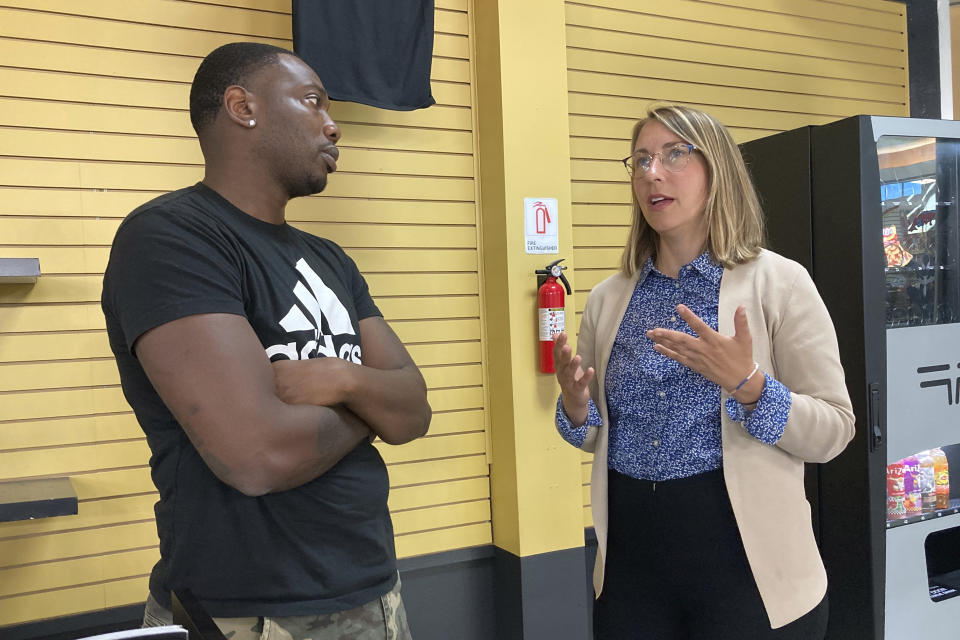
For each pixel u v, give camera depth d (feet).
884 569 8.60
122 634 2.34
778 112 13.64
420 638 10.89
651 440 5.55
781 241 9.70
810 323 5.24
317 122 4.84
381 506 4.75
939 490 9.44
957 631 9.09
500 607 11.40
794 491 5.18
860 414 8.64
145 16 9.26
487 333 11.43
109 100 9.09
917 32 14.73
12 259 7.31
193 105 4.83
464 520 11.28
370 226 10.61
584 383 5.69
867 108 14.42
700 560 5.30
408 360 5.60
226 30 9.73
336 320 4.92
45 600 8.70
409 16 10.23
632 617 5.68
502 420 11.19
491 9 10.97
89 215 8.99
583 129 12.02
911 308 9.39
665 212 5.54
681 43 12.76
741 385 4.83
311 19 9.53
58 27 8.82
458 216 11.25
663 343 4.92
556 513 11.18
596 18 12.07
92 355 8.95
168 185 9.42
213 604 4.15
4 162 8.59
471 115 11.36
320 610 4.27
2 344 8.53
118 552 9.04
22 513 7.14
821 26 13.97
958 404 9.27
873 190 8.66
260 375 4.11
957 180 9.68
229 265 4.30
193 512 4.22
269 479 4.00
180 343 4.00
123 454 9.07
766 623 5.14
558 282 11.20
